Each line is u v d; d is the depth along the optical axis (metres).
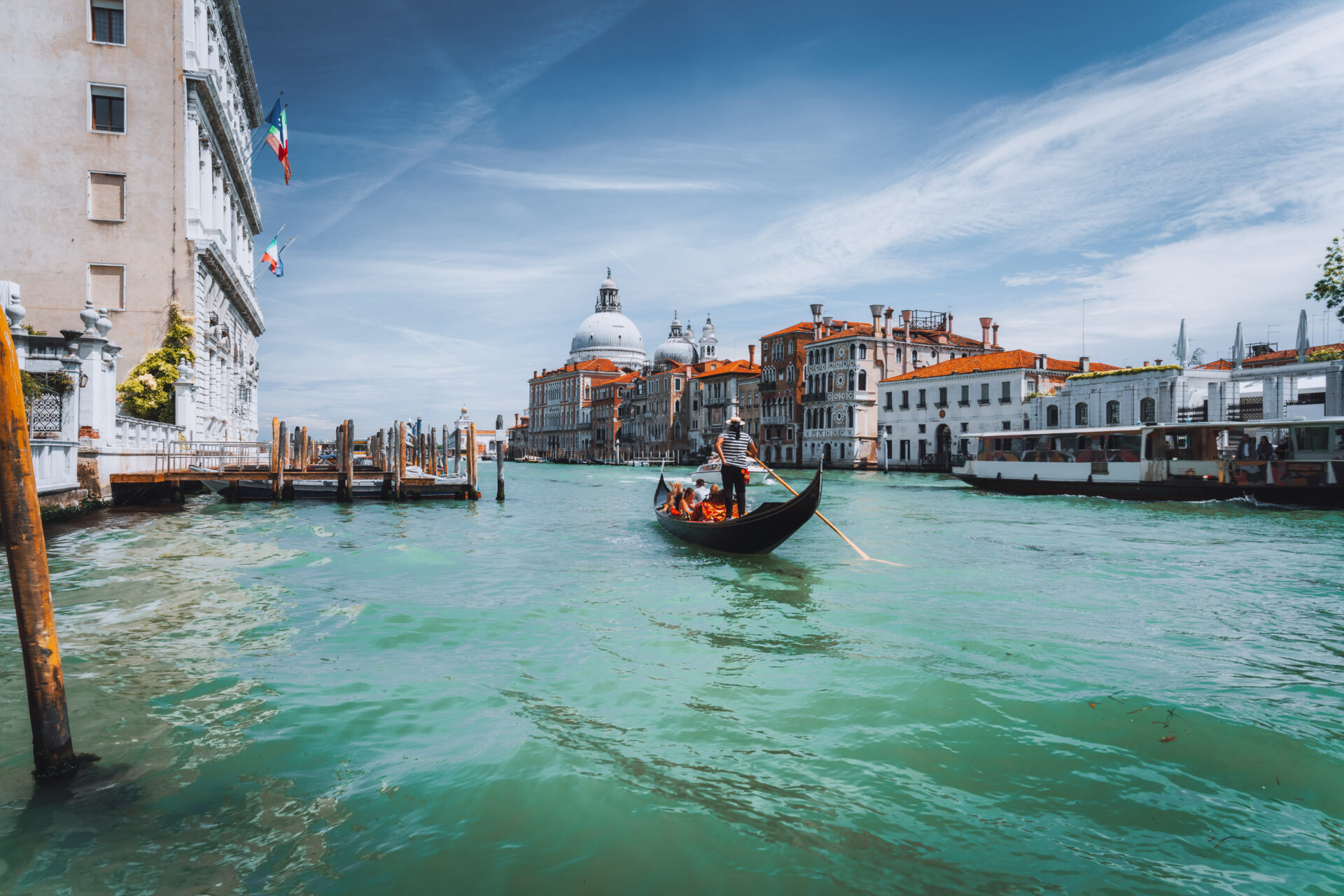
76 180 25.02
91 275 25.12
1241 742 4.54
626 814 3.64
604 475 62.91
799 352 68.94
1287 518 20.17
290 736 4.55
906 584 9.92
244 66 36.59
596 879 3.12
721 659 6.34
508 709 5.06
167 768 4.10
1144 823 3.64
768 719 4.93
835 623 7.68
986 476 31.91
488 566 11.20
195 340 25.64
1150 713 5.00
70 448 15.91
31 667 3.84
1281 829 3.60
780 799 3.84
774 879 3.14
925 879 3.15
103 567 10.60
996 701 5.24
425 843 3.38
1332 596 9.30
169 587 9.26
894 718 4.94
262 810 3.66
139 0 25.42
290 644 6.70
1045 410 47.19
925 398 56.28
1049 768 4.21
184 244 25.64
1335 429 23.48
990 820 3.65
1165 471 26.17
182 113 25.70
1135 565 11.82
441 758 4.25
